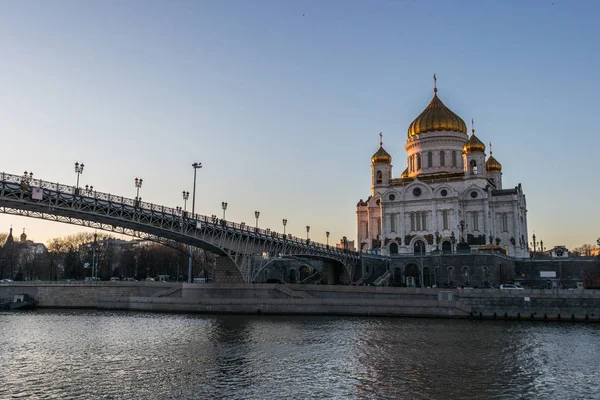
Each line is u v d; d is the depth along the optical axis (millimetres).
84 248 185000
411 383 38250
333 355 49031
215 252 100188
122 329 68938
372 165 174000
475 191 151875
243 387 36844
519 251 151250
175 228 86250
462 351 51312
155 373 41156
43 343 56344
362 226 172875
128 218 78312
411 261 139000
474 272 124562
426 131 166375
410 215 156125
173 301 96500
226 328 69750
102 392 35375
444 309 82438
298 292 92688
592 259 131375
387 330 67188
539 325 73312
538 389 36844
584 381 39219
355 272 139750
